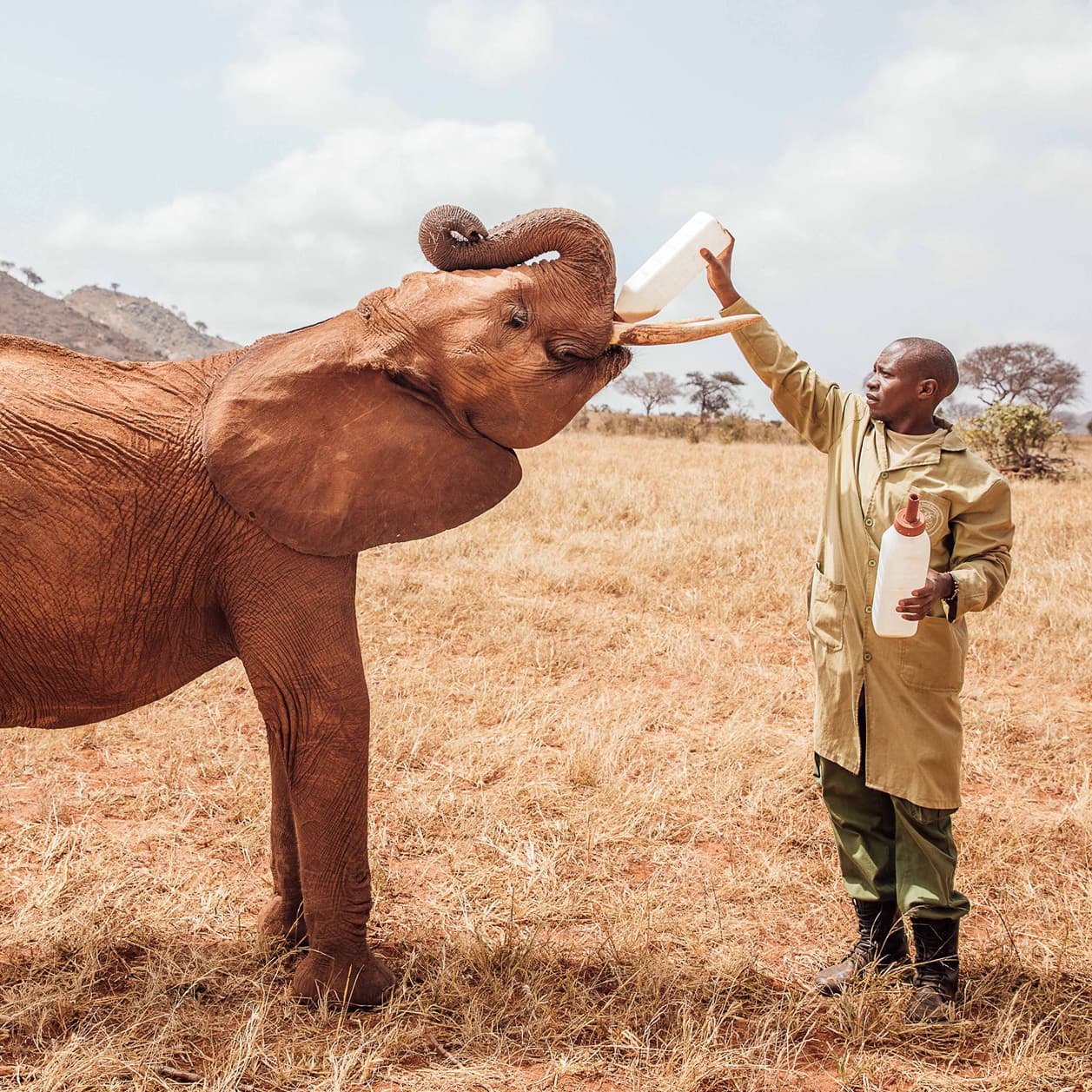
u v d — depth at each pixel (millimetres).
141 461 2932
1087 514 13039
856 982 3354
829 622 3338
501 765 5223
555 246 3092
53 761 5109
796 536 11289
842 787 3420
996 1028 3176
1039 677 6926
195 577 3039
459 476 3113
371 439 3012
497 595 8617
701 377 55750
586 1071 2957
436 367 3016
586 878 4199
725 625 8203
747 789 5055
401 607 8086
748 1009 3322
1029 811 4895
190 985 3248
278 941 3508
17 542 2803
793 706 6336
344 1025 3129
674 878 4227
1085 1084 2951
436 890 4062
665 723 5988
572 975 3443
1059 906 3988
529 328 3029
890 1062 3029
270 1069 2891
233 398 2967
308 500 2965
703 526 11852
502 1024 3174
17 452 2818
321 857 3146
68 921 3613
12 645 2891
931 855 3266
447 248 3143
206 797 4789
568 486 14344
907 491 3201
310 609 3033
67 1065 2811
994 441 22594
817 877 4254
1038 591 8859
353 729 3104
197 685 6188
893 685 3205
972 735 5816
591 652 7301
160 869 4129
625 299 3240
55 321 148125
